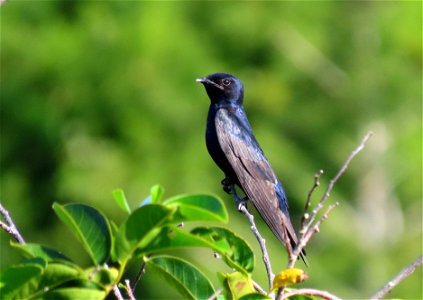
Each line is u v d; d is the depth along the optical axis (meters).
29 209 20.78
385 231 20.94
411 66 22.34
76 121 20.95
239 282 4.37
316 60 22.59
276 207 8.14
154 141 20.34
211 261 17.77
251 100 21.61
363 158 21.50
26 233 20.59
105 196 19.39
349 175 21.48
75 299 3.81
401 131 21.67
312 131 22.02
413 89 21.88
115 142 20.80
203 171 20.30
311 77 22.48
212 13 22.31
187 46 20.94
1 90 21.11
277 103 21.62
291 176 20.42
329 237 20.22
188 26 21.75
